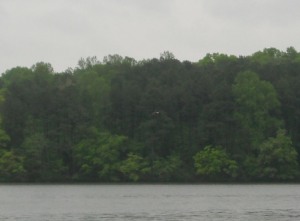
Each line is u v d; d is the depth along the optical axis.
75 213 101.50
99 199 130.62
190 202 121.56
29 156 198.50
